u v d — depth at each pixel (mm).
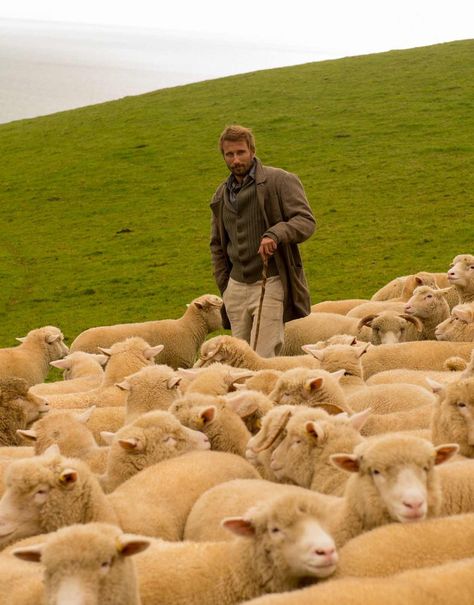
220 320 23406
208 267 40656
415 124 56156
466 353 16562
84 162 59500
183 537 9297
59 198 53938
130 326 22984
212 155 57312
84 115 72438
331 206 45938
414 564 7059
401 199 45719
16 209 53094
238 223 14984
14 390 12688
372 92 64062
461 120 55750
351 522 8039
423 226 41562
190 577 7488
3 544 8492
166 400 12180
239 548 7531
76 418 11094
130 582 6852
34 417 12742
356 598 6141
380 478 7852
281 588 7336
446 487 8555
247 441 11055
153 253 43469
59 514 8508
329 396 11359
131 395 12234
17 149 65375
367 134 55906
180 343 23000
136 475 9914
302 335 20891
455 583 6316
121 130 65500
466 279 20078
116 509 9023
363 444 8141
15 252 46188
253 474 10258
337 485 9219
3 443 12562
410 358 16641
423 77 65562
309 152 54156
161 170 56062
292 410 10055
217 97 69812
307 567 7051
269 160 53500
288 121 60594
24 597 7199
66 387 16234
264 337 15039
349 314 21984
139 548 6758
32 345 20922
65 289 39719
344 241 41031
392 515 7770
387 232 41500
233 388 12617
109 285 39562
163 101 71562
